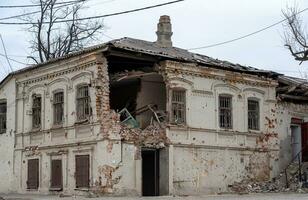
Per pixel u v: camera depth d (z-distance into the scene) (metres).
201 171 31.22
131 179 28.48
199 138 31.38
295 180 35.00
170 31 35.78
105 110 28.50
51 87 32.34
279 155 35.88
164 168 29.91
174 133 30.27
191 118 31.16
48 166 31.92
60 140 31.20
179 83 30.70
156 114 30.89
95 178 28.30
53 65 32.00
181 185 30.14
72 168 30.09
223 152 32.53
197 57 34.31
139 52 28.97
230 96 33.50
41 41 51.91
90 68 29.34
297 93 37.75
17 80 35.12
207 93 32.16
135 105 32.16
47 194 31.30
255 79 34.84
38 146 32.78
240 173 33.19
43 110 32.81
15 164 34.53
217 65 32.53
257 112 35.03
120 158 28.20
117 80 30.81
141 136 29.16
